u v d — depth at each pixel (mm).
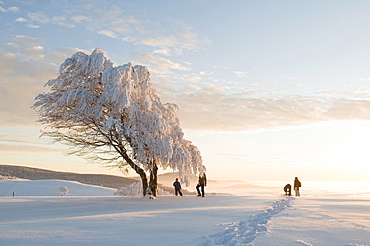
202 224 8898
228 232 7562
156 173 24750
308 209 12648
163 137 23016
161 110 25656
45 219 11391
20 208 17750
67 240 6586
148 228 8164
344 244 5902
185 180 23781
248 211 12586
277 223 8500
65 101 21688
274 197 24297
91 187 70688
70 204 19703
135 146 22594
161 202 20047
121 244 6199
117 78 21125
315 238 6434
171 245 6102
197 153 25812
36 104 22484
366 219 9359
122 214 12086
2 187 64875
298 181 28266
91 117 22375
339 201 18266
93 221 9750
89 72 22562
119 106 21312
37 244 6203
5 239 6715
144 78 24172
